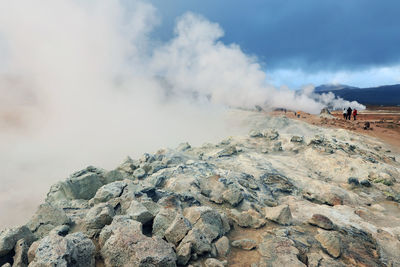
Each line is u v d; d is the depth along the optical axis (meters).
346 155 20.48
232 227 9.28
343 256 7.77
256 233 8.89
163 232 7.66
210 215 8.59
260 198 13.09
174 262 6.18
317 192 15.06
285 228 9.20
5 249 6.48
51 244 5.96
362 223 10.59
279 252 7.43
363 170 18.00
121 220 7.40
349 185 16.31
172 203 9.69
